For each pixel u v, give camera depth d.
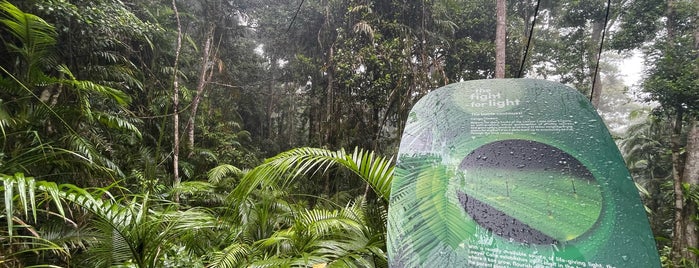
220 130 7.45
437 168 1.18
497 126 1.21
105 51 4.81
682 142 7.77
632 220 0.94
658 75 5.54
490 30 7.34
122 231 1.81
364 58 6.39
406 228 1.07
